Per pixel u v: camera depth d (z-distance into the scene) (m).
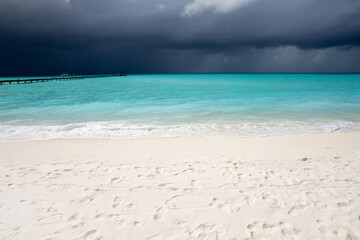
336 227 2.91
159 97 21.38
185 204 3.51
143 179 4.43
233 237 2.77
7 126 9.74
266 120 10.62
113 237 2.80
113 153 6.21
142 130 9.03
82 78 89.69
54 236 2.83
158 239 2.76
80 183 4.29
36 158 5.83
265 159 5.55
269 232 2.85
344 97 19.45
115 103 17.20
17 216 3.24
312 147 6.57
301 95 21.55
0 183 4.31
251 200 3.58
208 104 16.06
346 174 4.51
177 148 6.64
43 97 22.22
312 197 3.63
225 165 5.15
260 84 42.56
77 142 7.41
